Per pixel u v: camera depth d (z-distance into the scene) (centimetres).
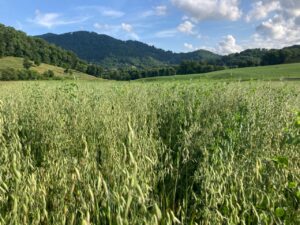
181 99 787
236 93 868
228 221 234
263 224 243
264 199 265
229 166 292
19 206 233
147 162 298
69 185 265
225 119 539
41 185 266
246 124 450
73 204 245
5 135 390
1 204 242
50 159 329
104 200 234
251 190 274
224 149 358
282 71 6234
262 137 384
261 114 522
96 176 265
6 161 289
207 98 785
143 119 479
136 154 292
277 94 838
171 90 1039
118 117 421
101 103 636
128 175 227
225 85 1109
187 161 350
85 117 472
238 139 394
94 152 340
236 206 261
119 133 356
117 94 927
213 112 632
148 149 321
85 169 274
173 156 410
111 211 221
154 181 298
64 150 361
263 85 1074
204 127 451
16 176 249
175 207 314
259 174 290
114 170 259
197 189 323
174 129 517
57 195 263
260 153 344
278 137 388
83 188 256
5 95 1034
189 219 275
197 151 374
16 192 238
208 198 268
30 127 484
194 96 814
